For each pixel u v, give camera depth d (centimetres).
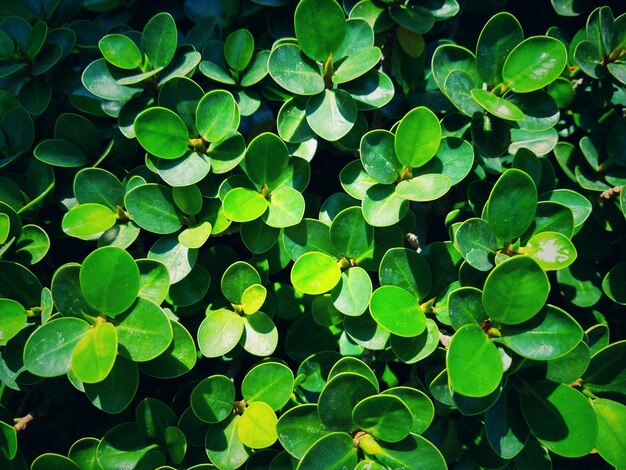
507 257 38
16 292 41
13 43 46
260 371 40
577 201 43
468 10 53
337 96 41
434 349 38
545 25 55
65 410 48
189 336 39
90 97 47
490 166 46
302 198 41
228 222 41
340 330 44
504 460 41
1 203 41
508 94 42
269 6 51
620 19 42
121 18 55
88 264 35
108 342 34
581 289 45
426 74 49
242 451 39
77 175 43
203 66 45
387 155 40
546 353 35
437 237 51
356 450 37
